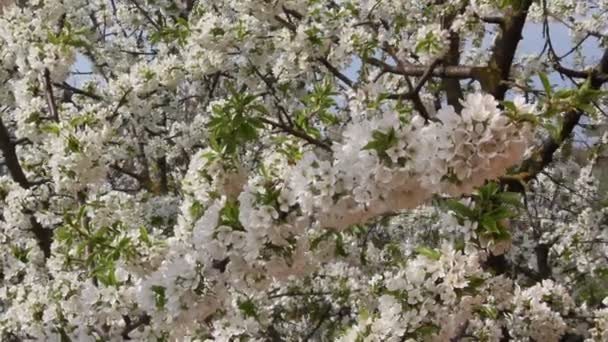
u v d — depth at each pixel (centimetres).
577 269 833
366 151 268
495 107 256
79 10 862
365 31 613
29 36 550
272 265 316
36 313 478
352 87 553
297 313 675
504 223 345
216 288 328
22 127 590
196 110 938
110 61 913
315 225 357
